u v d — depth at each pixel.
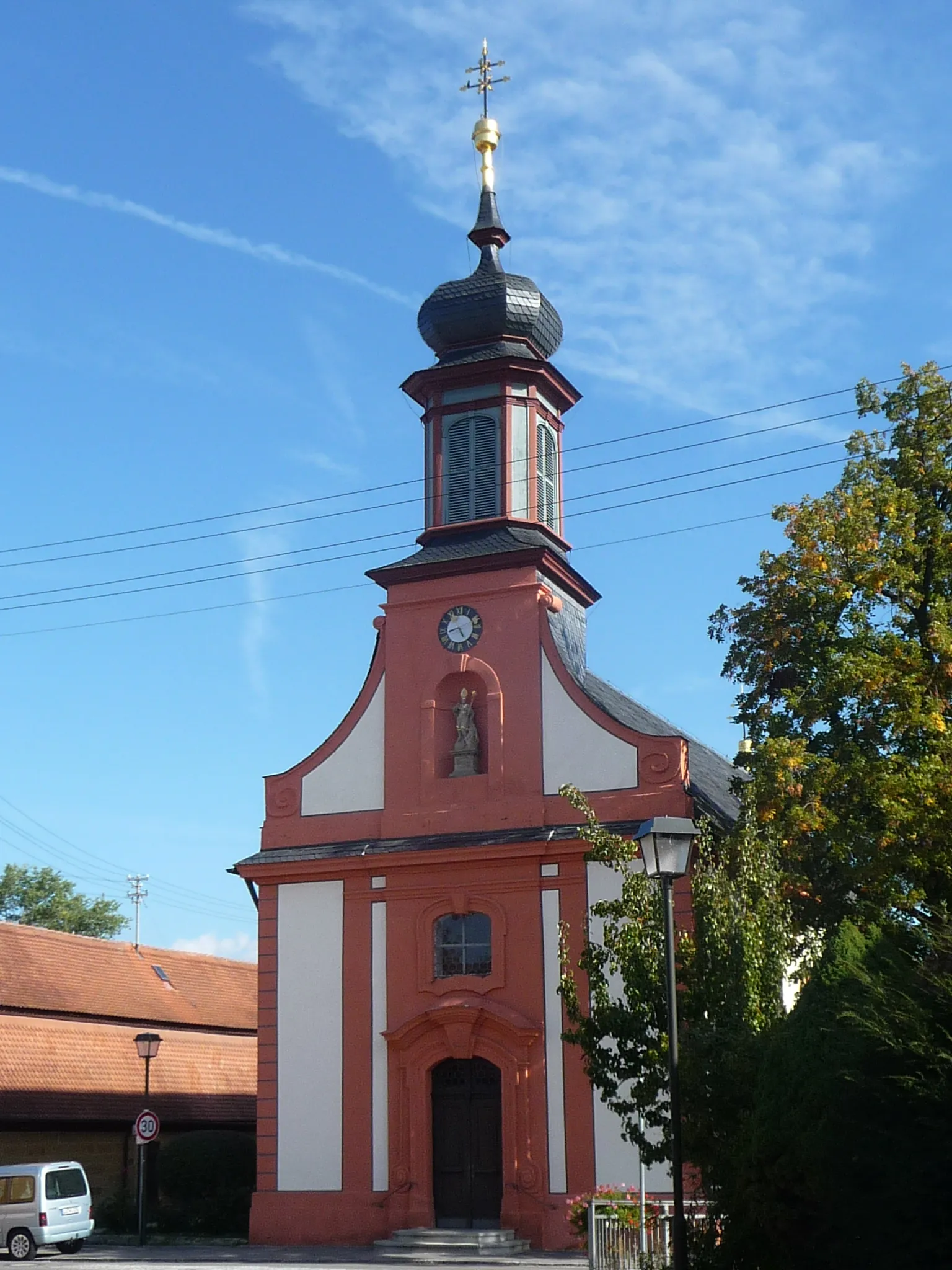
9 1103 36.78
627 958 21.92
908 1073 15.33
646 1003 21.61
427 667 32.78
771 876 23.42
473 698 32.56
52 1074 39.19
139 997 46.81
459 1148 30.02
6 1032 39.38
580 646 34.78
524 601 32.44
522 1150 29.17
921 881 27.38
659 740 30.48
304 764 33.28
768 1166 16.41
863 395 31.44
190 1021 47.66
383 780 32.50
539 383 35.38
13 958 43.25
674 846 18.34
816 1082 15.97
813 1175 15.80
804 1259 16.25
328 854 32.12
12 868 78.38
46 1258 30.56
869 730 28.59
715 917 22.03
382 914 31.53
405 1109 30.22
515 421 34.94
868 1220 15.27
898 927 24.55
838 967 17.14
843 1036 16.17
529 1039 29.55
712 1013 21.31
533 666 31.94
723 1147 18.36
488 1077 30.17
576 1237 28.42
